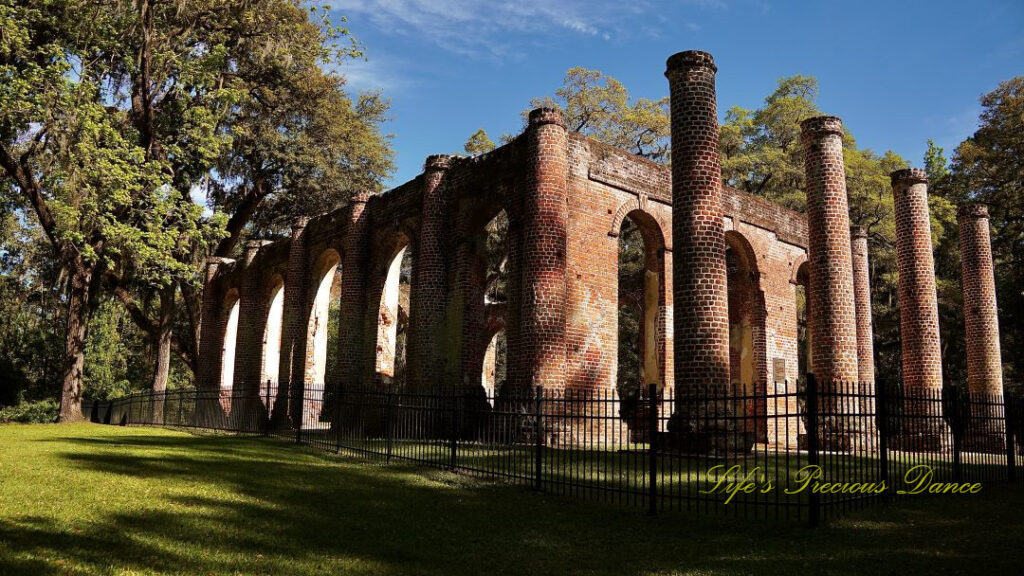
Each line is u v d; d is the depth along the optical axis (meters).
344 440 17.20
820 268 19.41
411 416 17.36
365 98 45.97
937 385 21.48
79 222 22.33
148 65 24.89
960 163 39.00
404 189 25.92
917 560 6.51
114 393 36.28
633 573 6.05
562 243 18.88
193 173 27.34
